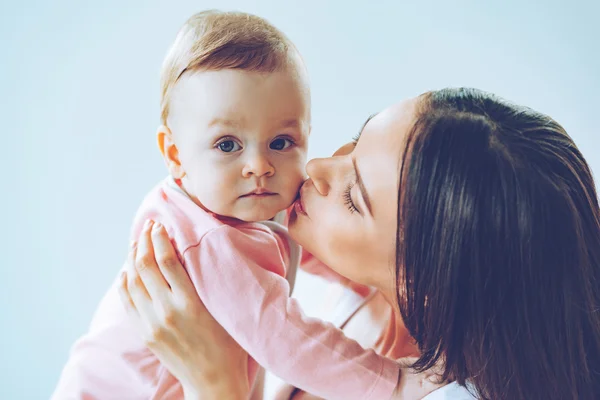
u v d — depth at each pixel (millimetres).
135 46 1918
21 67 1894
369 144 798
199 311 826
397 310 866
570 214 743
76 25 1899
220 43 797
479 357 759
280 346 794
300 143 842
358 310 1031
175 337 822
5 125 1906
